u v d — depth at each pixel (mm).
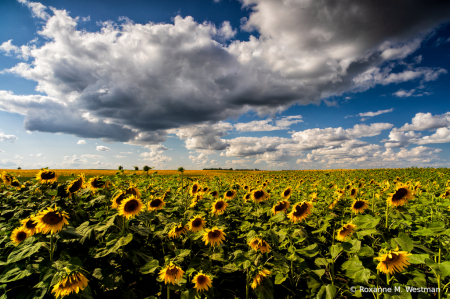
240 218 6996
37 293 2846
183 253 3428
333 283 3443
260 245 3738
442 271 2887
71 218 4289
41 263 3090
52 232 3379
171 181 10578
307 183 13133
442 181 12602
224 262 4195
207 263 4012
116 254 3855
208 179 17094
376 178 16969
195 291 3334
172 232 4309
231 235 5695
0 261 3291
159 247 4973
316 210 6480
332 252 3484
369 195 7434
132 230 4277
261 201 6586
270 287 3240
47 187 5504
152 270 3273
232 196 7355
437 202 6051
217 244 4137
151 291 4004
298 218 4914
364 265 3381
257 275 3160
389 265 2889
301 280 4367
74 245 3904
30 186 6387
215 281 4211
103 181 5809
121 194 4781
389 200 4305
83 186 5297
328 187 10711
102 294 3721
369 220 3896
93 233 3854
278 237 3963
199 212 5875
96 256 3500
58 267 3004
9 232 4297
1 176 7238
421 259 3145
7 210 5211
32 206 4941
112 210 5008
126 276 3715
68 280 2750
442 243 3574
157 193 7355
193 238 4234
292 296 3881
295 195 8305
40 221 3307
